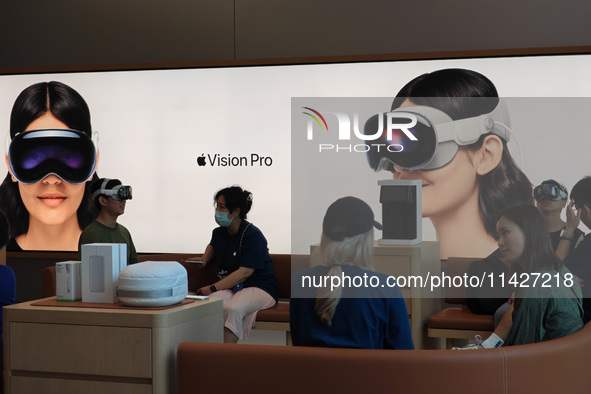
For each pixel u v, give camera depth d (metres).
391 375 2.24
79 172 6.77
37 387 2.78
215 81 6.50
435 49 6.10
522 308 2.84
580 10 5.84
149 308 2.74
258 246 4.90
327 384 2.29
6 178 6.89
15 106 6.88
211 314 3.00
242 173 6.45
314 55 6.32
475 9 6.02
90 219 6.75
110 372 2.68
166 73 6.59
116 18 6.68
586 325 2.63
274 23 6.38
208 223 6.51
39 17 6.83
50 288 4.77
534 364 2.31
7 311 2.82
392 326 2.45
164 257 5.62
